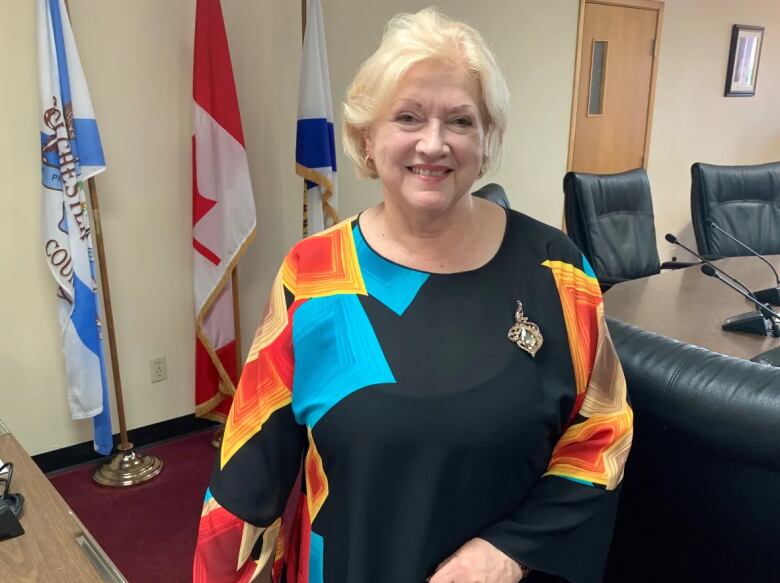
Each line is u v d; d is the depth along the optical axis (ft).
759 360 5.50
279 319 3.07
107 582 3.30
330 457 2.88
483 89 2.84
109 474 8.17
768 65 17.62
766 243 11.57
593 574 3.06
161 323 8.80
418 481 2.75
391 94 2.78
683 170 16.60
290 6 9.04
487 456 2.77
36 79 7.23
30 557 3.47
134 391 8.79
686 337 6.27
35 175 7.44
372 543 2.83
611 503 3.02
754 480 3.17
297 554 3.35
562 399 2.93
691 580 3.68
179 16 8.11
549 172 13.69
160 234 8.54
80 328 7.57
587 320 3.04
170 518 7.47
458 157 2.81
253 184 9.26
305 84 8.55
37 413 8.05
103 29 7.60
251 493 3.02
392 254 3.03
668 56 15.14
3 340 7.63
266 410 3.06
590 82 13.79
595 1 13.24
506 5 11.85
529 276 3.02
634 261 10.41
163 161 8.36
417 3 10.67
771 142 18.58
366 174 3.18
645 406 3.50
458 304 2.91
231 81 8.05
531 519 2.94
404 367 2.78
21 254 7.54
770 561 3.28
